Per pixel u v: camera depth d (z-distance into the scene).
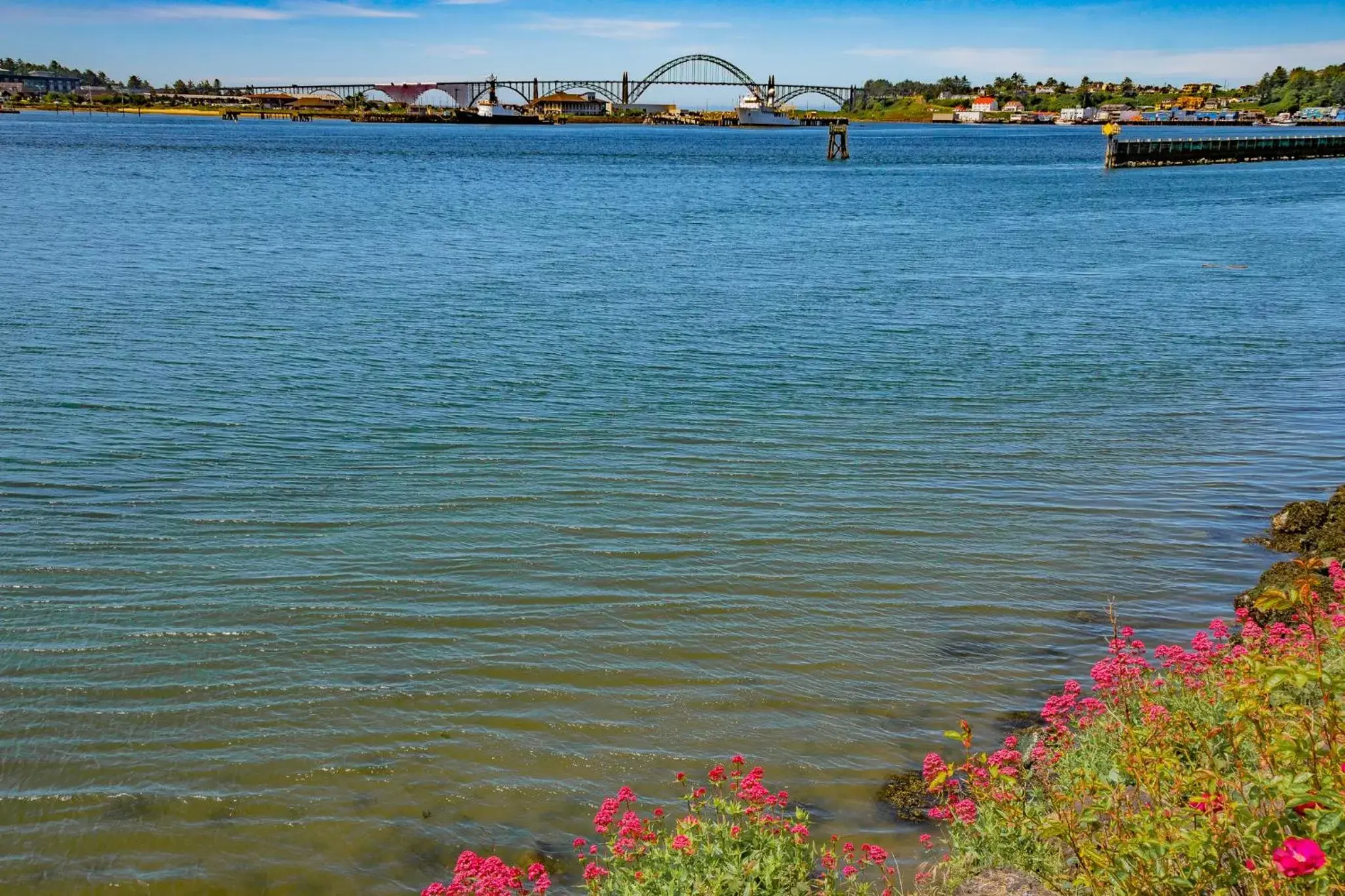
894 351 23.27
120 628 10.41
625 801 7.16
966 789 7.80
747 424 17.58
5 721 8.83
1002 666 9.83
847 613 10.89
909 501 14.12
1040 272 36.16
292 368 20.72
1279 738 4.77
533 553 12.27
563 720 8.95
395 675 9.62
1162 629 10.54
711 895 5.79
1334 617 6.91
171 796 7.96
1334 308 28.83
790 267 36.88
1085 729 7.73
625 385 20.02
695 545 12.54
